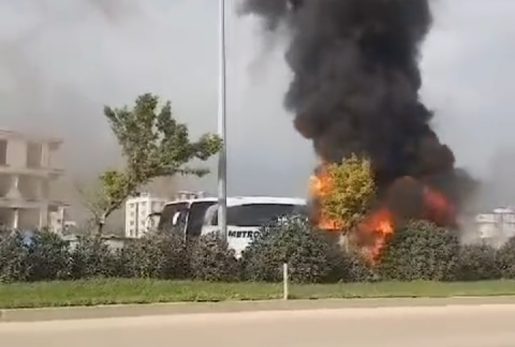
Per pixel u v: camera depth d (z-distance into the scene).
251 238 20.03
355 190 22.69
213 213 22.62
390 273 19.19
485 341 10.62
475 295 16.06
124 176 22.53
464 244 20.61
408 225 20.17
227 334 10.81
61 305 12.88
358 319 12.76
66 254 16.38
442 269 19.12
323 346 9.89
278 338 10.51
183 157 22.23
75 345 9.74
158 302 13.62
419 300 15.28
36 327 11.42
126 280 15.99
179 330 11.17
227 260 17.53
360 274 18.39
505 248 21.20
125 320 12.33
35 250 16.05
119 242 18.23
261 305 14.07
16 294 13.52
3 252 15.77
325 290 15.77
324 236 18.48
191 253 17.44
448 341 10.55
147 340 10.20
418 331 11.48
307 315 13.20
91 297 13.60
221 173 20.55
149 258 17.06
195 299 14.10
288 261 17.47
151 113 22.22
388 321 12.56
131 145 22.39
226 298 14.32
